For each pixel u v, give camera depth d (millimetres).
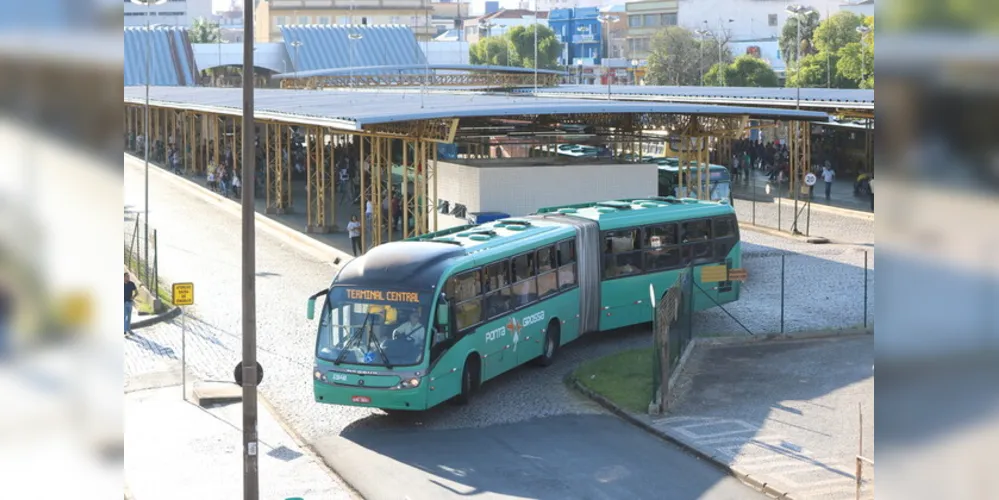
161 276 38156
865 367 25016
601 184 38125
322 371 21266
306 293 35438
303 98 55062
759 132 81250
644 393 23281
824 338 28297
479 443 20312
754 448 19391
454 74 93688
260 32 166625
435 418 22016
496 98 52500
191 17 194500
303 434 20984
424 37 168875
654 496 17297
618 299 29062
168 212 57000
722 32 137375
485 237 24984
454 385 22078
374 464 19156
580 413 22266
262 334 29422
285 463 19203
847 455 18812
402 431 21156
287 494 17578
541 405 22906
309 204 48719
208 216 55688
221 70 114062
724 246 31719
